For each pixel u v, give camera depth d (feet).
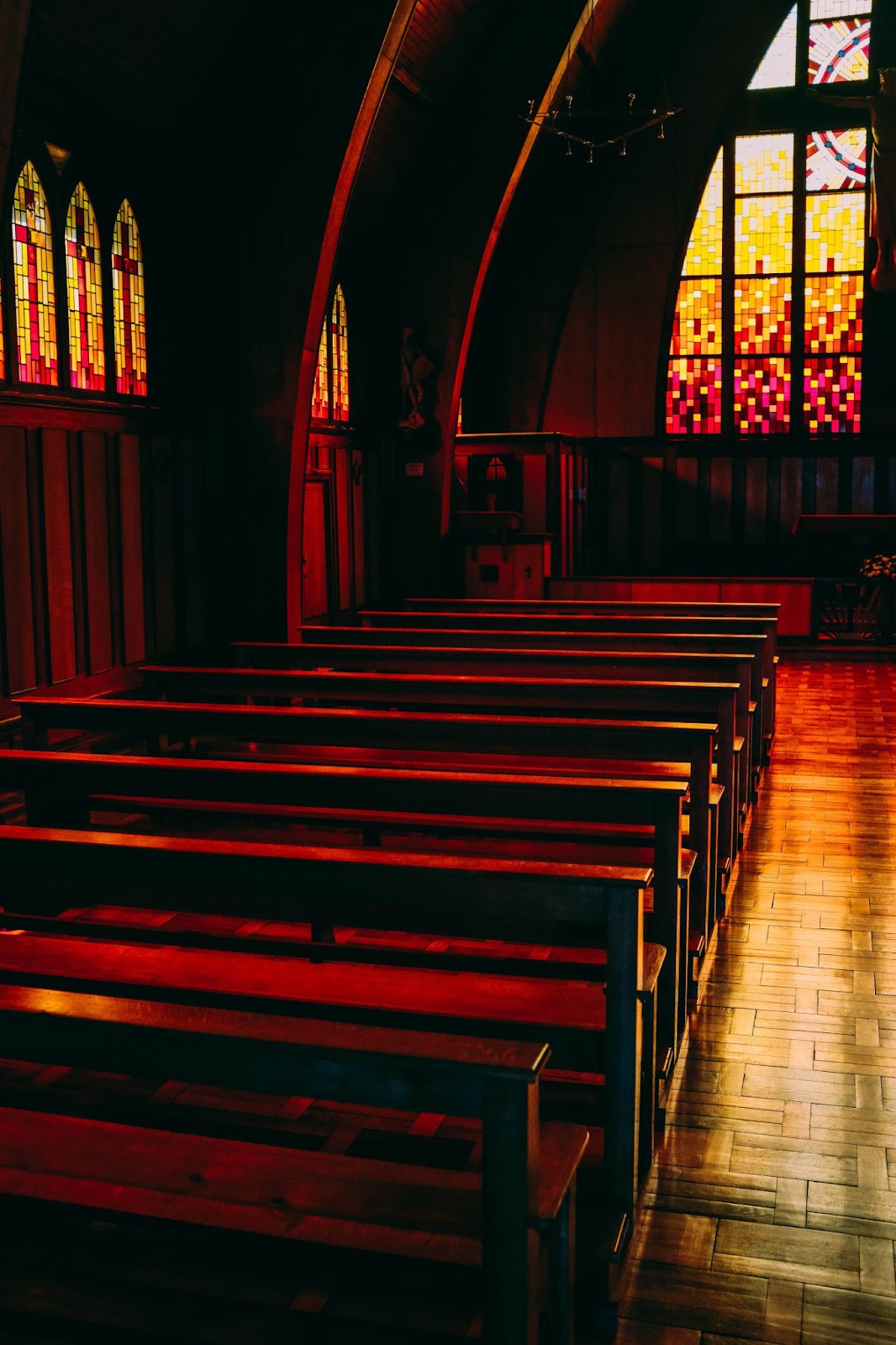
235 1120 12.09
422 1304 8.78
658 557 64.39
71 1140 9.02
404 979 9.30
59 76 30.30
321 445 46.50
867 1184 11.73
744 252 61.93
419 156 47.37
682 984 14.92
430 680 21.80
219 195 37.01
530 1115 7.17
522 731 17.39
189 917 17.48
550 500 54.75
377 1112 12.25
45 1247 9.39
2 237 26.23
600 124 60.29
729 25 59.31
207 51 33.86
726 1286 10.20
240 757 22.33
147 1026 7.57
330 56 35.24
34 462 30.99
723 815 21.20
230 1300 8.81
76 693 33.04
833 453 61.72
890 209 54.95
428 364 50.19
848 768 30.01
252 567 39.50
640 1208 11.32
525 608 36.14
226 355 38.27
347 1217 8.13
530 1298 7.52
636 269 62.13
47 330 31.42
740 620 30.42
